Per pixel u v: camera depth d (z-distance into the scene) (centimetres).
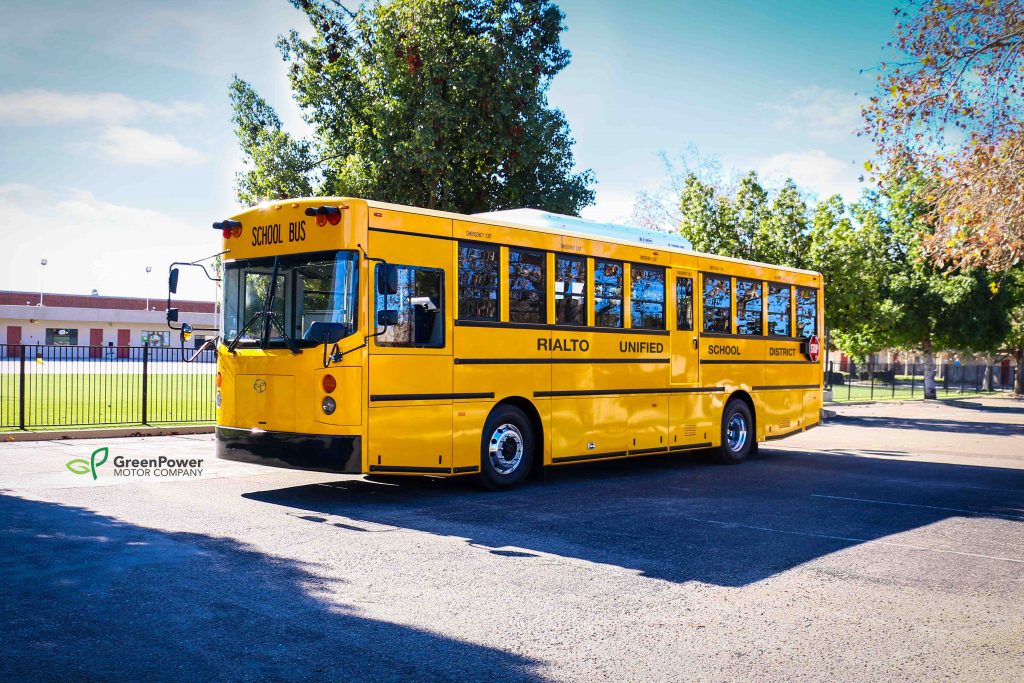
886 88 1599
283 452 931
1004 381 6197
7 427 1594
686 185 2856
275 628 510
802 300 1605
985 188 1569
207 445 1466
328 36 2362
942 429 2412
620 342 1206
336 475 1166
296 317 937
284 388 936
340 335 897
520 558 704
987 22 1516
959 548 780
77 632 492
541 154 2222
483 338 1020
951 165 1622
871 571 685
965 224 1608
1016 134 1554
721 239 2691
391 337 926
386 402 917
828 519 912
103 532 753
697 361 1345
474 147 2111
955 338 3681
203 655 461
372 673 442
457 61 2094
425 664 457
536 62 2170
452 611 554
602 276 1183
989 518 939
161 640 483
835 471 1359
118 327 6738
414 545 741
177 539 734
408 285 945
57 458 1258
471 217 1020
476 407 1012
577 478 1220
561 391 1118
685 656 479
